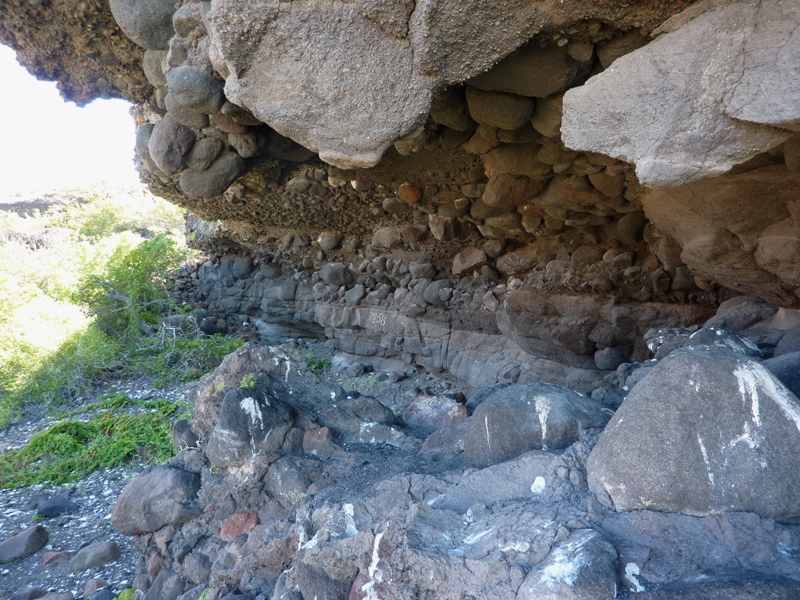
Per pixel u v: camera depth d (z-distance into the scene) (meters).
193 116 4.39
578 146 2.38
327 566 2.16
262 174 6.44
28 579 4.65
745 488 1.67
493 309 7.89
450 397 3.90
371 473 2.90
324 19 2.41
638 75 2.16
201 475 3.47
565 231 6.65
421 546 1.81
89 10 4.12
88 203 25.78
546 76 2.86
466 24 2.30
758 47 1.89
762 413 1.74
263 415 3.33
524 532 1.75
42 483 6.56
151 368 10.55
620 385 4.03
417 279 9.01
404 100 2.54
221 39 2.48
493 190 5.32
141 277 13.05
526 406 2.46
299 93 2.58
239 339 11.62
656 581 1.55
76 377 9.78
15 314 9.95
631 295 6.17
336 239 9.79
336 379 9.74
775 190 3.22
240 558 2.75
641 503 1.75
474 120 3.86
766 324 4.17
